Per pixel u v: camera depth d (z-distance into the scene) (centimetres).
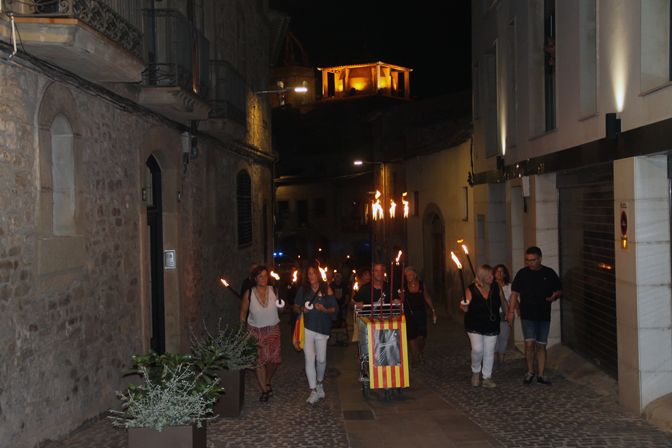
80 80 766
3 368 607
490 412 828
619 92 811
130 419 607
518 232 1345
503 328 1127
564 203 1120
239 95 1486
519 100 1284
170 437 577
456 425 770
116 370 880
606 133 816
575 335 1093
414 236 2433
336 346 1573
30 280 660
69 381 743
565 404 845
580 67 958
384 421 798
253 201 1903
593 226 988
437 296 2209
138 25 918
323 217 4447
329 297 918
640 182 766
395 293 1168
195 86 1169
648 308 766
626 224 791
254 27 1903
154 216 1130
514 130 1377
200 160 1327
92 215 812
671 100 681
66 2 669
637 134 757
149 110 1012
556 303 1165
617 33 814
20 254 641
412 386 1023
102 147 845
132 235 947
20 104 646
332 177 4075
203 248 1340
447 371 1139
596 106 924
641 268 765
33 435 661
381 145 3266
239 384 831
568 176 1089
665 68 741
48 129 699
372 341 909
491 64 1575
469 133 1736
